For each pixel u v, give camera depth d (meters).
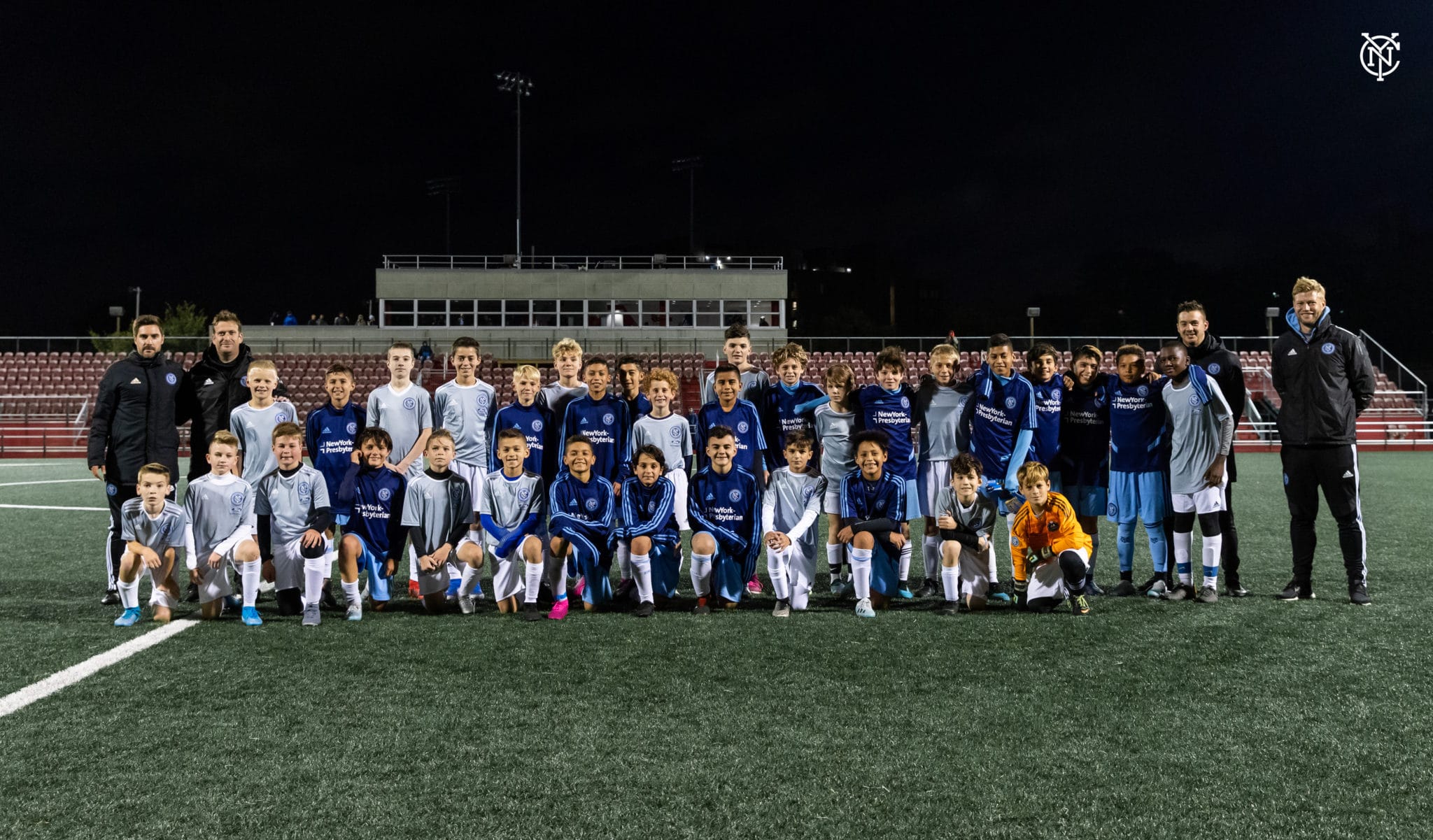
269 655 4.40
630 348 28.19
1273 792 2.79
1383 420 24.73
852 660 4.29
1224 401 5.45
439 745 3.20
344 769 2.98
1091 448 6.14
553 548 5.37
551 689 3.85
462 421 6.36
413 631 4.93
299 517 5.31
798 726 3.38
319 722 3.43
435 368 26.47
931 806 2.70
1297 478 5.57
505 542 5.36
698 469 6.09
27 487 13.06
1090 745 3.18
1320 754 3.10
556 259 28.59
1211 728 3.35
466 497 5.55
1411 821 2.60
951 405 6.00
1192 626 4.92
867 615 5.24
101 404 5.50
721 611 5.45
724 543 5.51
